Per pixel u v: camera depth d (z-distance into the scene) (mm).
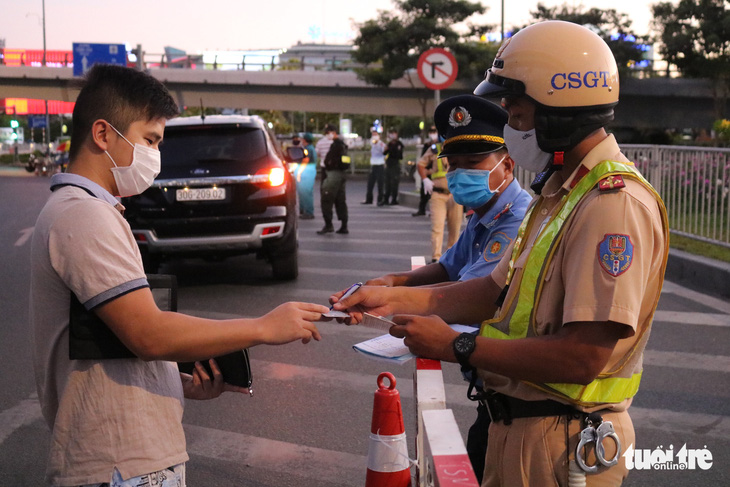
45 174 40719
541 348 1663
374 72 41656
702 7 40156
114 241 1794
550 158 1823
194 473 3875
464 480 1227
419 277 2900
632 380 1771
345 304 2199
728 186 8969
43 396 1923
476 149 2654
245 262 10312
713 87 40281
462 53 41156
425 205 16438
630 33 41312
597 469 1746
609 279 1592
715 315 6945
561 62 1750
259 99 47844
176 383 1993
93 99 1903
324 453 4105
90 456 1818
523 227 1933
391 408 2729
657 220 1663
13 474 3908
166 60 48562
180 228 7969
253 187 8070
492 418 1863
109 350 1818
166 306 2064
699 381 5145
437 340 1778
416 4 41094
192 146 8156
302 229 13891
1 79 49906
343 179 12969
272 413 4680
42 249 1806
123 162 1930
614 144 1794
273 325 1938
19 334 6621
